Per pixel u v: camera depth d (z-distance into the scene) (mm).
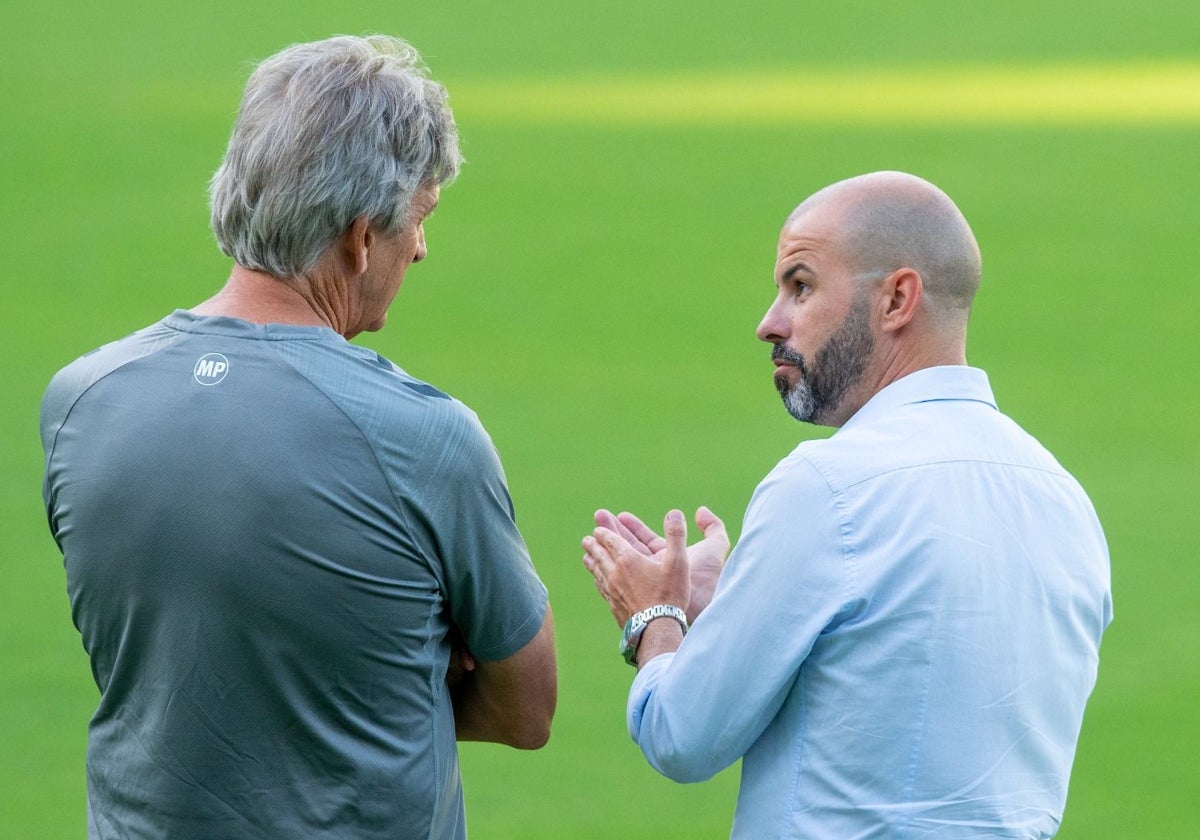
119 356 7027
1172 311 38938
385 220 7082
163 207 51219
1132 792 15664
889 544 6770
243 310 7039
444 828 7254
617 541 7910
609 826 15023
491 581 7176
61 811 15016
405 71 7266
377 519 6766
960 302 7348
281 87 7055
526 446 28203
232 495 6656
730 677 6848
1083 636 7105
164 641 6758
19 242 46281
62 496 6969
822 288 7312
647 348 35781
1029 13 99438
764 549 6863
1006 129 64562
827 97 74312
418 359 34438
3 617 20031
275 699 6766
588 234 48312
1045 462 7242
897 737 6695
